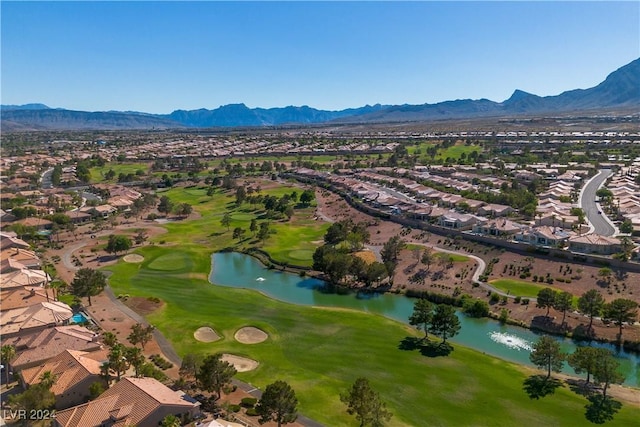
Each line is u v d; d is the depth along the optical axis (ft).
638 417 234.17
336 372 280.10
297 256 510.17
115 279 440.04
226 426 213.05
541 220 531.50
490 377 273.54
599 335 314.96
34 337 292.40
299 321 355.15
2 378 266.16
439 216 577.43
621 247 418.10
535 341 322.96
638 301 345.31
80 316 348.79
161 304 382.01
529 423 231.09
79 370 244.83
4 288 384.47
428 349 310.04
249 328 344.08
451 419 234.17
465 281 409.69
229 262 517.14
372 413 213.87
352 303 401.08
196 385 256.32
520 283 396.16
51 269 453.17
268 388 218.38
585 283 381.60
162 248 542.16
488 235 501.56
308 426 225.76
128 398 220.23
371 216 640.99
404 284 425.69
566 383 266.98
